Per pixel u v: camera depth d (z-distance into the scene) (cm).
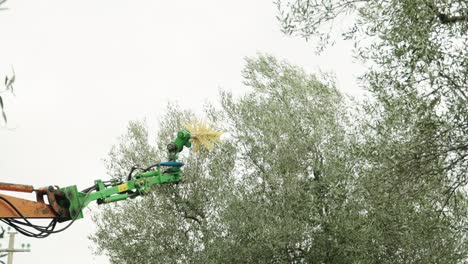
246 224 2048
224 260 2072
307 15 984
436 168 975
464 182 988
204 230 2242
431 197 1046
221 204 2144
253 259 2062
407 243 1656
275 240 1973
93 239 2361
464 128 951
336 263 1984
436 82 933
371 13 971
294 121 2150
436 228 1251
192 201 2277
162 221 2286
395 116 1012
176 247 2286
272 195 2133
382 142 1070
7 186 1111
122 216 2347
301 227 2000
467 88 938
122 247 2308
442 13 902
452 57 934
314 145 2092
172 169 1480
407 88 974
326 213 2008
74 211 1197
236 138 2255
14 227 1128
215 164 2261
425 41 908
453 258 1647
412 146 978
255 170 2205
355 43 1012
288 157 2131
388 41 976
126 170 2444
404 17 930
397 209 1333
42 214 1152
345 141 1944
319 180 2059
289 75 2284
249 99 2286
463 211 1282
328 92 2172
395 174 1012
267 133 2170
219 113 2300
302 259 2053
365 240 1781
